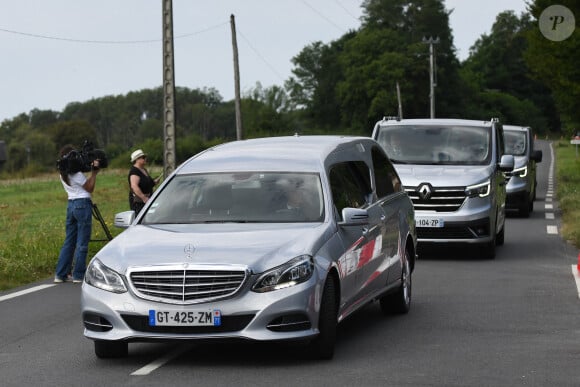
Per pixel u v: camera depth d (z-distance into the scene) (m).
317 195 11.81
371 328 13.03
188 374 10.24
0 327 13.59
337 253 11.12
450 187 21.38
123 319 10.38
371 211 12.92
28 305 15.67
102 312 10.45
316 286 10.45
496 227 22.08
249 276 10.23
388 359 10.91
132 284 10.37
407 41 164.50
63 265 18.58
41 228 29.62
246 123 189.62
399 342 11.97
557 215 34.12
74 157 18.30
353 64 161.75
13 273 19.22
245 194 11.91
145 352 11.47
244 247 10.53
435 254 22.55
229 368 10.52
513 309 14.54
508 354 11.18
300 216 11.55
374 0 170.12
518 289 16.69
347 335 12.52
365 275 12.24
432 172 21.81
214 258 10.34
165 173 34.91
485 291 16.47
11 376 10.33
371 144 14.70
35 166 120.94
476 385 9.62
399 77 156.62
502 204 23.77
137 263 10.43
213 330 10.23
